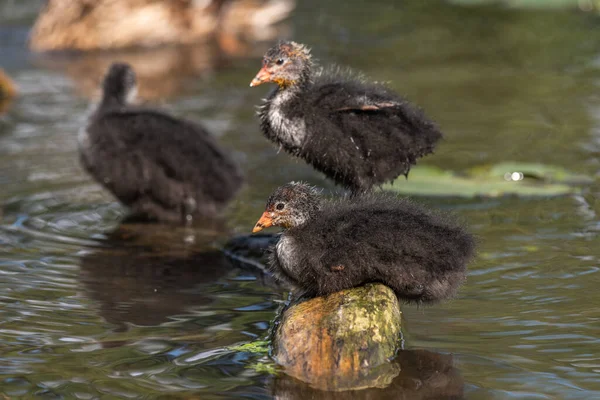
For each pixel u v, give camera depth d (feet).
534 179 49.49
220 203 46.50
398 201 36.47
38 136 59.11
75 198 48.80
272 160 54.65
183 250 42.19
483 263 38.65
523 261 38.78
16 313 34.45
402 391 28.45
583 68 72.49
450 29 85.66
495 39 82.02
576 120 60.08
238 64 77.10
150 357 30.91
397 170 39.81
